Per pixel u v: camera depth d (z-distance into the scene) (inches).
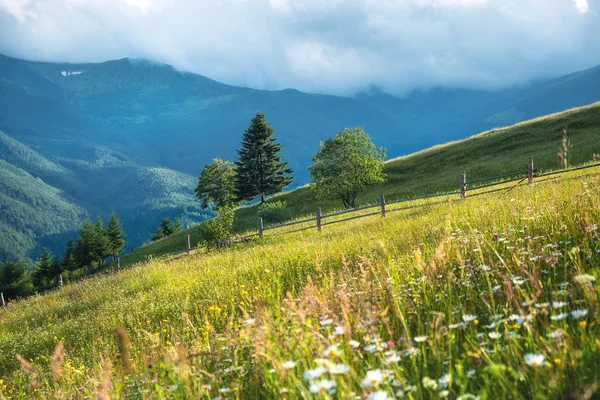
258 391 118.1
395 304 139.9
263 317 130.0
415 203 1045.2
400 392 83.7
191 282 504.1
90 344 370.9
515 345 96.5
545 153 1576.0
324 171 1653.5
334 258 414.0
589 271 136.7
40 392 234.7
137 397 145.3
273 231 1151.6
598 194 250.4
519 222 259.0
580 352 81.0
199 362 151.8
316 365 104.1
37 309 735.1
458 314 133.3
